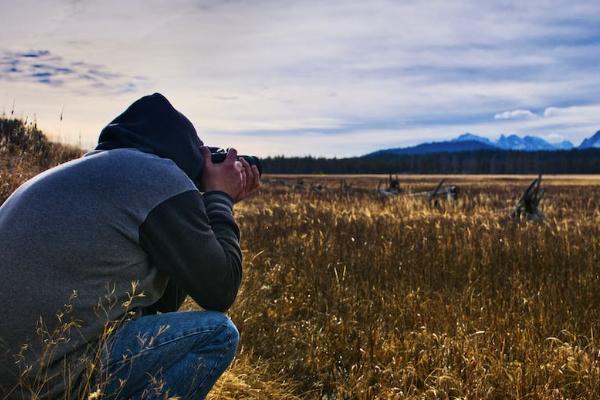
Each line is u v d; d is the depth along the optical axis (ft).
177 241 6.70
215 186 7.85
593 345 14.60
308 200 60.95
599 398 12.42
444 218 36.63
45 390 6.43
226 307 7.47
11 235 6.31
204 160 7.93
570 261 23.54
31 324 6.23
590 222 35.55
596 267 22.70
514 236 28.14
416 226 31.09
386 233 29.27
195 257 6.79
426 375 13.80
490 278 21.76
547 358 14.06
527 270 23.24
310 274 21.97
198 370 7.27
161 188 6.70
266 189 100.42
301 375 14.39
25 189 6.66
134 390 7.00
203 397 7.54
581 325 17.02
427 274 22.27
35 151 23.62
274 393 12.57
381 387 13.15
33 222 6.33
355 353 15.26
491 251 24.77
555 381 13.19
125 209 6.50
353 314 17.52
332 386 13.89
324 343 15.61
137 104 7.49
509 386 12.89
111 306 6.56
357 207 49.67
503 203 61.77
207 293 7.08
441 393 12.69
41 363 6.18
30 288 6.20
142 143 7.22
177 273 6.82
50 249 6.26
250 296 18.94
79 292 6.34
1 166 19.95
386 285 20.67
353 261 23.32
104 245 6.40
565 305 18.25
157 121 7.37
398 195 64.59
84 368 6.56
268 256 26.04
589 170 652.48
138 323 7.08
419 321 17.17
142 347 6.87
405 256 24.25
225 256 7.19
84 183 6.51
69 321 6.35
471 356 13.98
